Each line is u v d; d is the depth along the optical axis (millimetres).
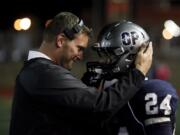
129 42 7855
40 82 7598
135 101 7441
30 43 57344
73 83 7598
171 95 7469
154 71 22391
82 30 7961
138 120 7410
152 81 7535
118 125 7504
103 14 60188
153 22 63250
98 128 7586
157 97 7387
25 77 7762
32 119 7641
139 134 7406
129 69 7832
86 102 7434
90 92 7516
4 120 27562
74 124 7598
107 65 7961
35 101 7621
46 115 7594
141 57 7750
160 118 7336
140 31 7938
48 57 7938
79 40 7953
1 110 31766
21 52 56594
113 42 7902
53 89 7547
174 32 15781
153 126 7316
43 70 7664
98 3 60281
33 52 7965
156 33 58188
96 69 8148
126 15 59656
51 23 7973
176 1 68875
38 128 7598
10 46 56781
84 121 7570
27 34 57531
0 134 23766
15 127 7844
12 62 53938
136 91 7434
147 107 7359
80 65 46531
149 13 67438
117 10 59531
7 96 40406
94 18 60375
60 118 7586
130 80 7469
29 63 7883
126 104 7469
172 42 57438
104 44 7977
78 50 8000
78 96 7488
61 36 7883
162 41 57750
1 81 51125
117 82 7559
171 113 7457
